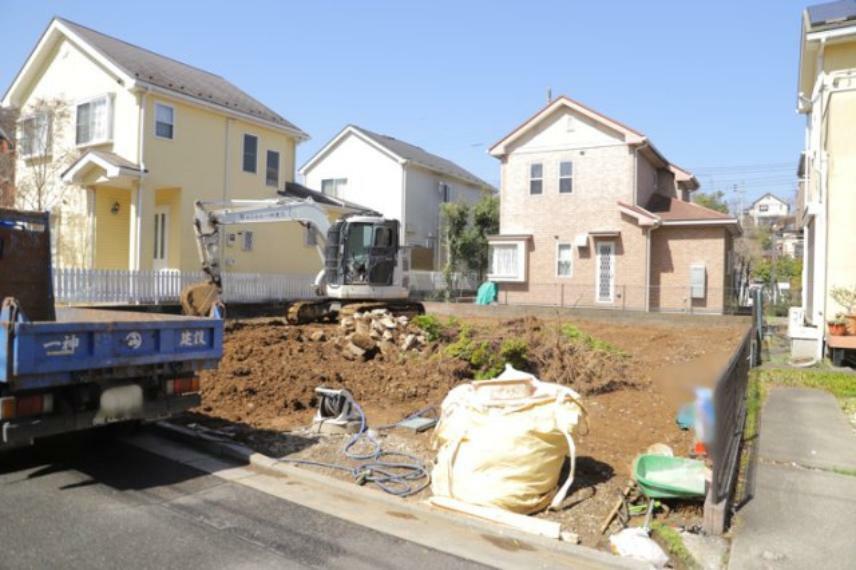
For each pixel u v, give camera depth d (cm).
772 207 7256
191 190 2047
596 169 2281
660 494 491
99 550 419
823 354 1230
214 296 1498
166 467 611
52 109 2000
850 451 645
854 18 1352
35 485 546
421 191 3141
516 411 528
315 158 3203
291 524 477
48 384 512
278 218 1658
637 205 2252
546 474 506
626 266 2217
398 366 1045
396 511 512
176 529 459
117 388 573
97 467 603
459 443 524
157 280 1877
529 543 446
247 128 2255
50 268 716
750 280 3359
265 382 919
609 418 766
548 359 992
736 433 657
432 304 2289
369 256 1708
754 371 1106
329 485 561
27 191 2030
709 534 452
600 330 1738
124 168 1803
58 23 2025
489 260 2881
